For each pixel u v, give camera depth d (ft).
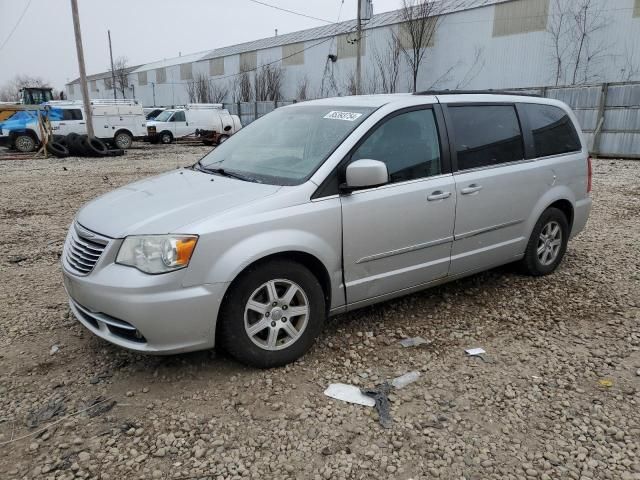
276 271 11.04
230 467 8.65
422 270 13.66
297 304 11.70
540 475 8.52
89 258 10.79
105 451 9.00
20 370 11.57
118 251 10.37
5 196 34.94
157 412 10.07
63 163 59.00
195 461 8.79
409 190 12.89
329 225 11.64
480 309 14.93
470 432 9.56
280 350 11.48
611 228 24.67
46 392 10.73
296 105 15.43
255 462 8.78
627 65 85.25
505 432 9.55
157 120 97.30
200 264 10.21
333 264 11.89
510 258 16.17
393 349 12.57
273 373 11.40
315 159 12.21
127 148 81.82
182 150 80.69
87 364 11.81
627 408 10.29
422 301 15.42
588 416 10.03
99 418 9.89
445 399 10.56
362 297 12.73
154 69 230.27
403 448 9.13
